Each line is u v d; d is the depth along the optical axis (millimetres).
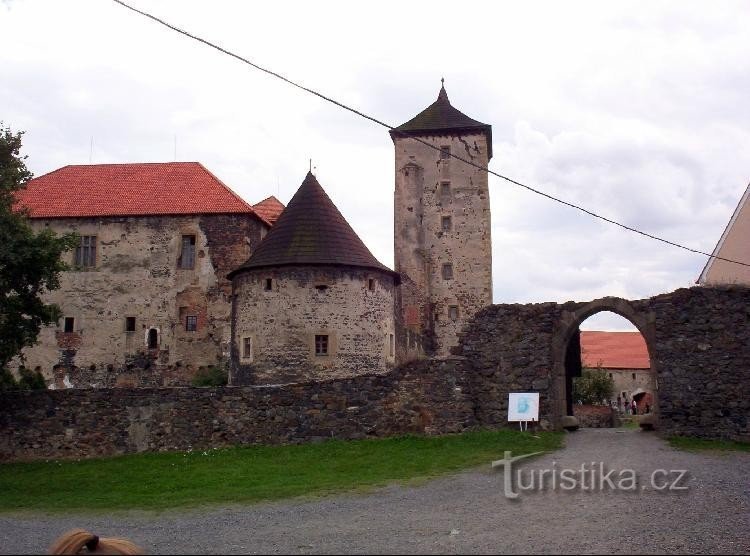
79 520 15016
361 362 30172
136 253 42156
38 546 12438
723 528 11445
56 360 41500
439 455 19891
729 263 33312
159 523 14102
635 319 22125
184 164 45750
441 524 12328
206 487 18094
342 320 30062
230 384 31703
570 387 26359
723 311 21375
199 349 40875
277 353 29844
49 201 43438
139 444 23344
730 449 19422
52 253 23938
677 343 21578
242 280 31531
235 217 41875
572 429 22109
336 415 22641
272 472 19375
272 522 13453
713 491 14273
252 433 22906
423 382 22594
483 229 48562
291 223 31641
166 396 23562
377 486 16719
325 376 29516
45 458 23562
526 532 11445
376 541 11281
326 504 15000
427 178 49656
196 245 41875
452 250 48562
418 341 44625
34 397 24094
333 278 30297
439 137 50094
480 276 48031
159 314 41500
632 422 41438
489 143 52250
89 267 42219
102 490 18953
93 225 42531
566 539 10891
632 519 12117
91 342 41562
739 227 33188
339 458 20531
